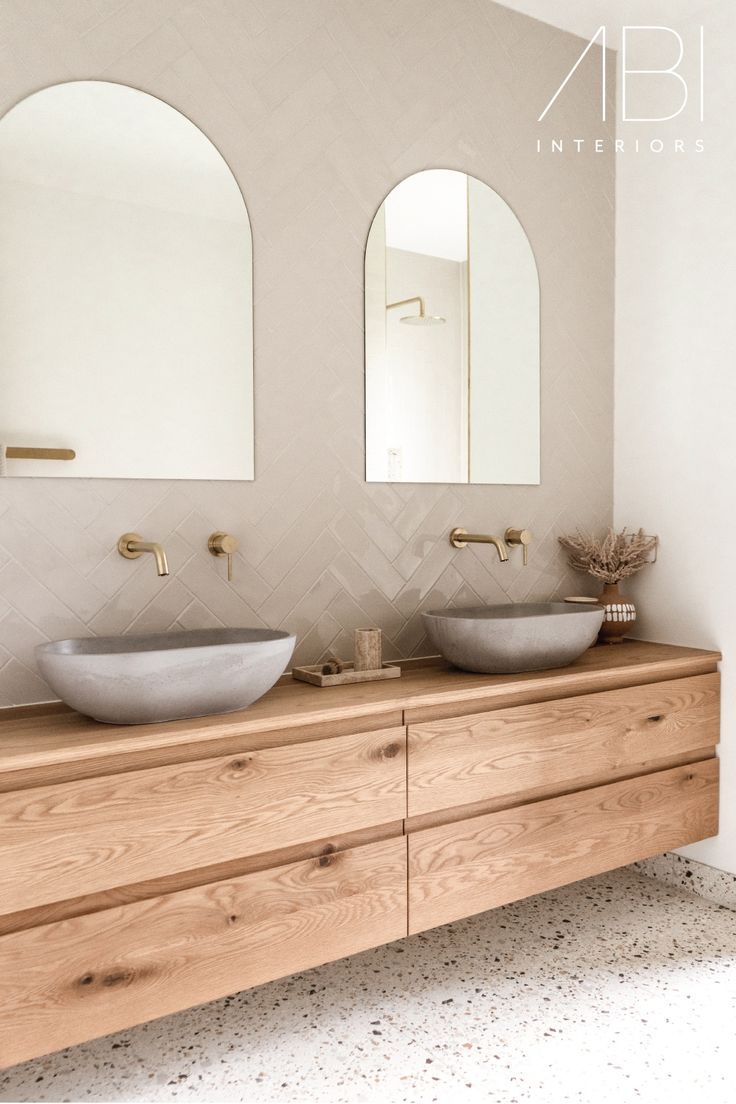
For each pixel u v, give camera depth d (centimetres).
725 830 254
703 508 259
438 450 246
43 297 187
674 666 241
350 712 180
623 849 230
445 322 247
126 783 154
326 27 223
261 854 172
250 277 212
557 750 215
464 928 243
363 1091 171
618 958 224
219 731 164
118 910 154
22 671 185
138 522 199
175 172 202
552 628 209
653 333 273
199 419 206
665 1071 177
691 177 260
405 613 240
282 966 173
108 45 193
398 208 237
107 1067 179
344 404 229
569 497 277
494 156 256
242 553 213
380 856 186
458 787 198
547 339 270
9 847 144
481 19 252
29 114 184
